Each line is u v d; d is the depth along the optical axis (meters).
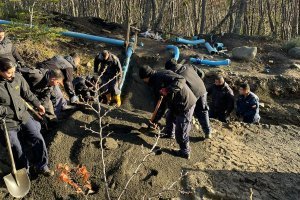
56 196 4.73
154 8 21.77
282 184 5.47
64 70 5.94
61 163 5.10
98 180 4.96
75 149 5.33
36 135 4.65
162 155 5.55
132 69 10.85
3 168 4.91
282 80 10.73
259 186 5.34
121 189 4.88
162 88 5.04
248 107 7.98
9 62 4.22
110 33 13.44
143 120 6.25
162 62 11.38
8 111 4.39
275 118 9.99
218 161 5.79
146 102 9.66
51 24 13.04
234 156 6.04
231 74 10.77
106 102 7.93
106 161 5.21
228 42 13.70
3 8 13.04
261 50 12.88
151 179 5.07
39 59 10.17
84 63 10.80
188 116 5.29
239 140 6.77
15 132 4.55
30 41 10.73
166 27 24.83
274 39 14.19
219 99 7.84
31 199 4.67
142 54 11.65
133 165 5.22
